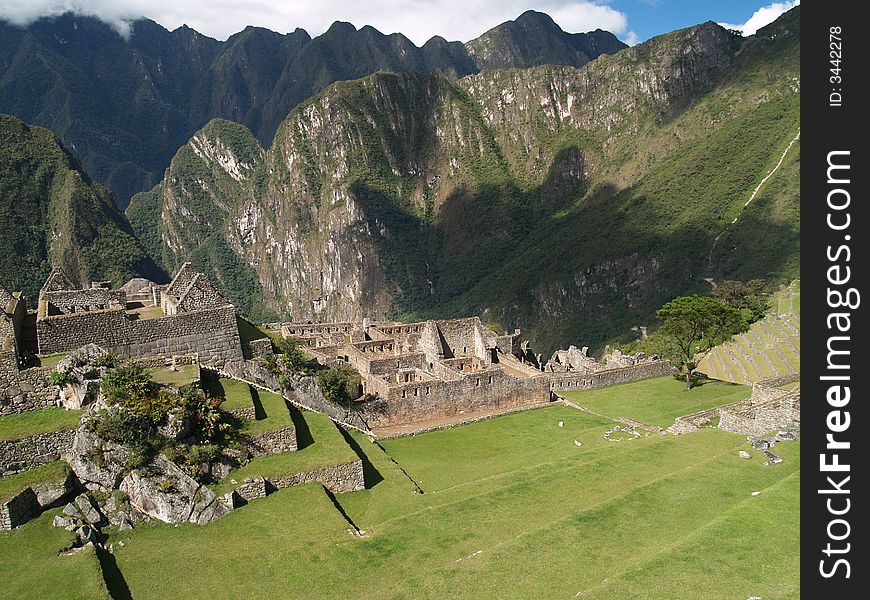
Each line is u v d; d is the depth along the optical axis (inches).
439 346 2426.2
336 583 951.0
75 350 1301.7
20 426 1142.3
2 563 920.9
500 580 913.5
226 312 1589.6
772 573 877.2
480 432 1870.1
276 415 1374.3
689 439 1521.9
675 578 871.7
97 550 993.5
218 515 1119.0
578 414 2063.2
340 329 2881.4
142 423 1152.8
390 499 1274.6
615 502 1149.1
